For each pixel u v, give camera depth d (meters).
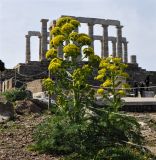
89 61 13.51
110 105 15.38
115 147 12.85
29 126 16.09
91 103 13.45
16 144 13.41
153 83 66.88
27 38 86.25
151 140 16.20
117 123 13.46
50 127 13.05
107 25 82.19
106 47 82.06
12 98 24.12
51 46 13.75
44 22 80.69
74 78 13.33
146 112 26.39
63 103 13.21
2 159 11.85
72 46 13.19
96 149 12.63
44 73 59.88
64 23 13.92
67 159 12.10
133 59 85.44
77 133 12.70
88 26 80.56
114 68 17.23
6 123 17.20
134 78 66.31
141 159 12.65
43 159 12.03
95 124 12.93
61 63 13.42
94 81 54.88
